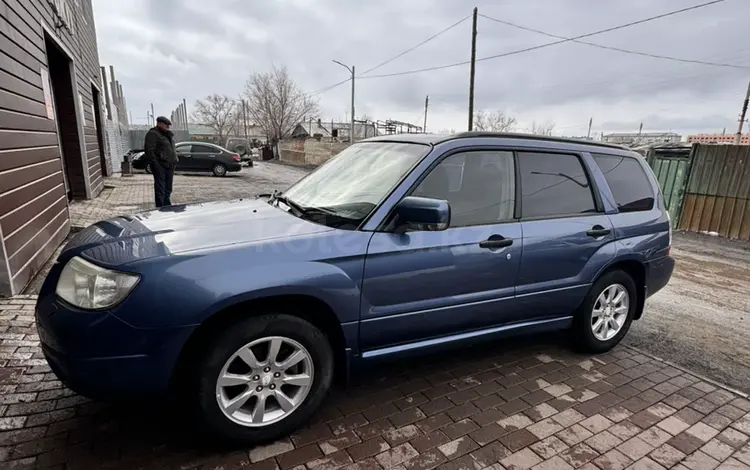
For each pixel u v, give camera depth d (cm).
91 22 1423
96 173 1180
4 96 412
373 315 250
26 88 495
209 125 6278
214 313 206
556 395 289
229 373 219
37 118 532
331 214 265
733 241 906
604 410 274
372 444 233
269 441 231
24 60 497
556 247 311
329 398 276
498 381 304
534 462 225
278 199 322
